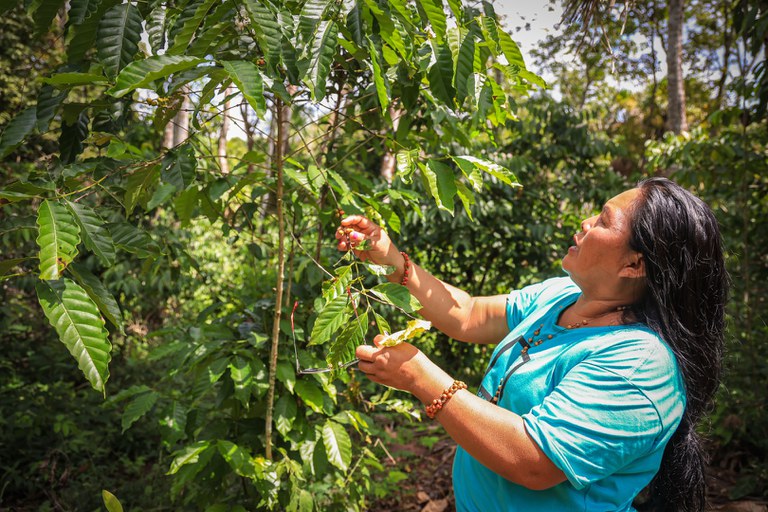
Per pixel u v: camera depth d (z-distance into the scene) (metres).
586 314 1.17
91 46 1.18
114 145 1.32
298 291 1.98
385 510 3.03
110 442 3.43
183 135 4.88
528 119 5.27
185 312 5.43
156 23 1.21
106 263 1.04
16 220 1.06
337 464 1.71
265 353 1.84
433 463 3.55
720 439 3.28
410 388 1.05
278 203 1.49
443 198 1.29
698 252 1.06
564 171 5.25
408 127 1.73
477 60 1.29
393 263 1.47
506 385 1.16
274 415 1.70
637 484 1.06
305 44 1.06
